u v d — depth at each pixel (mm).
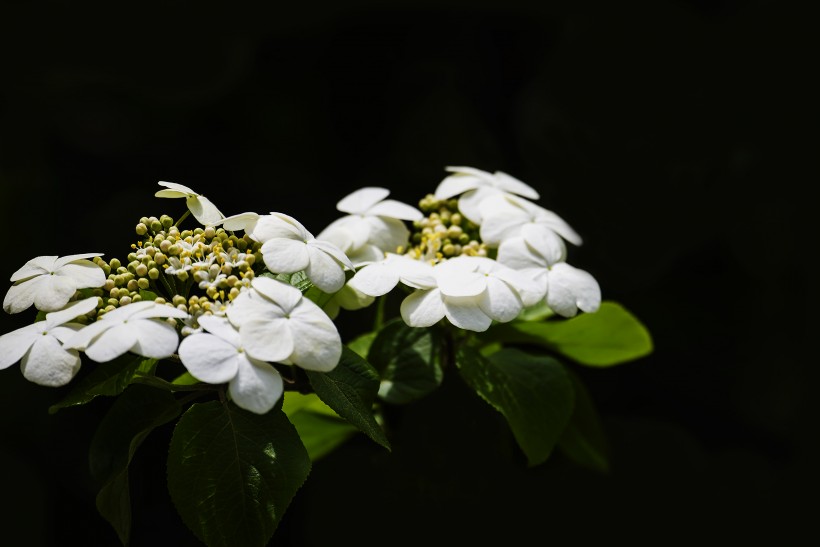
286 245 682
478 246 758
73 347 646
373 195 771
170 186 701
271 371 651
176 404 693
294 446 674
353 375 696
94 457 685
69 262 689
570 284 724
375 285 701
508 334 785
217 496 665
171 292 699
